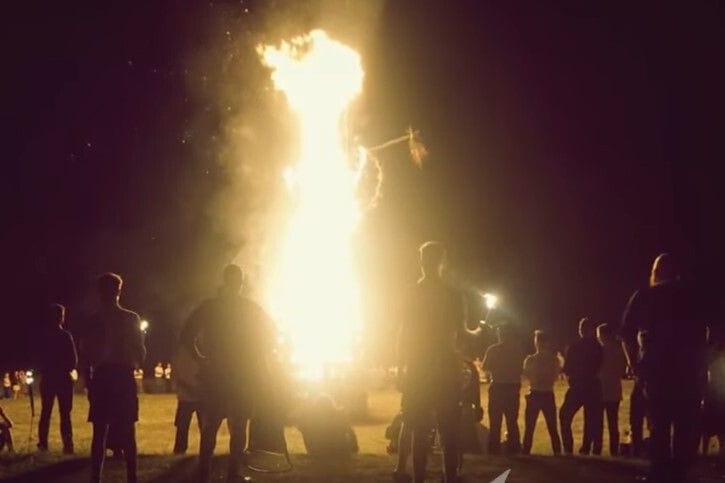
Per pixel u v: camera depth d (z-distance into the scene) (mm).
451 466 9055
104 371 9477
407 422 9070
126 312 9609
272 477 10547
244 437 9828
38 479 10570
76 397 28359
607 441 17141
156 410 24312
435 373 8977
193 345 9766
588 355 13922
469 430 13641
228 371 9688
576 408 13977
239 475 9875
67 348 13711
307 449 12359
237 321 9734
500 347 13680
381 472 10898
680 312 9148
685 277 9297
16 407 25172
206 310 9781
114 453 12148
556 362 14094
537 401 13992
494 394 13664
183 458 12039
